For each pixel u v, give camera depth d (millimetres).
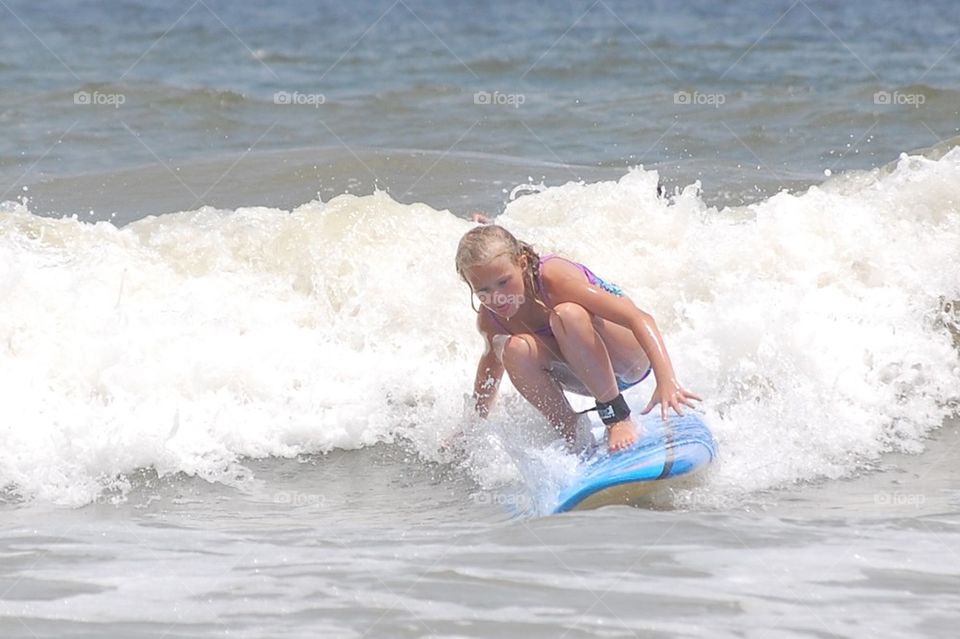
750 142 35844
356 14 80625
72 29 70812
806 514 14672
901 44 57719
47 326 19172
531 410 17344
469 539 13617
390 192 29844
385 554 13164
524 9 81750
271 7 86438
